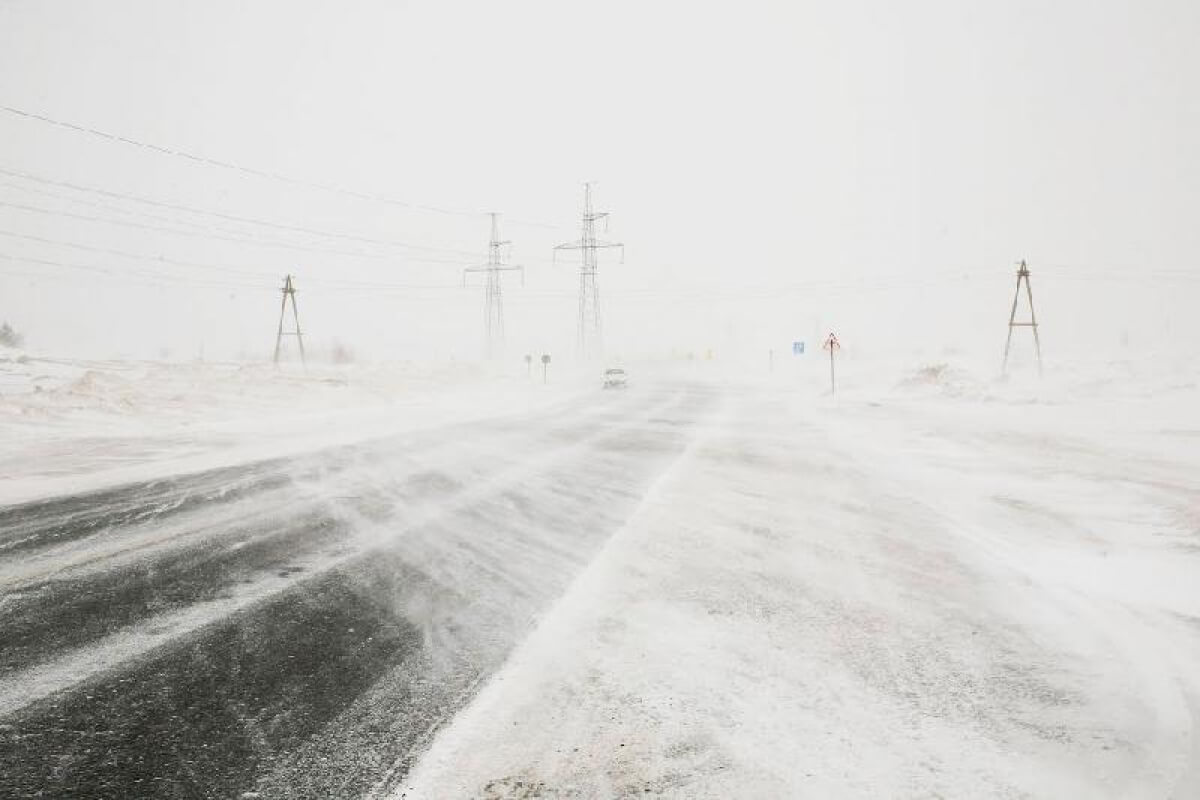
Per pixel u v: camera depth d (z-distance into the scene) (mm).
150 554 4852
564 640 3428
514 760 2357
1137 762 2420
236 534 5480
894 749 2471
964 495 7340
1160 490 7625
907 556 5020
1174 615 3889
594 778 2258
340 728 2553
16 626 3469
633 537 5539
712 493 7426
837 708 2768
